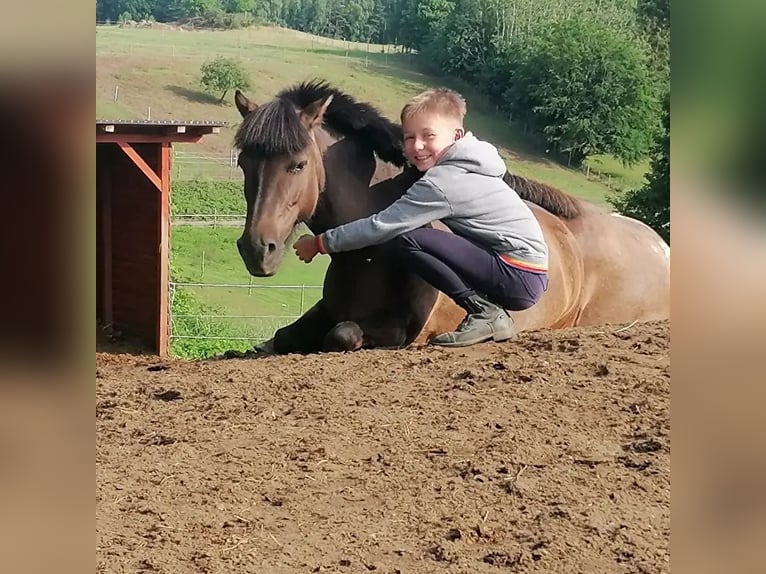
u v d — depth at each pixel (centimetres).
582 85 4828
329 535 318
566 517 330
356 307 683
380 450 395
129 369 578
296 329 729
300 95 709
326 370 519
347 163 703
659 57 4944
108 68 4750
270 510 339
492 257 591
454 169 598
